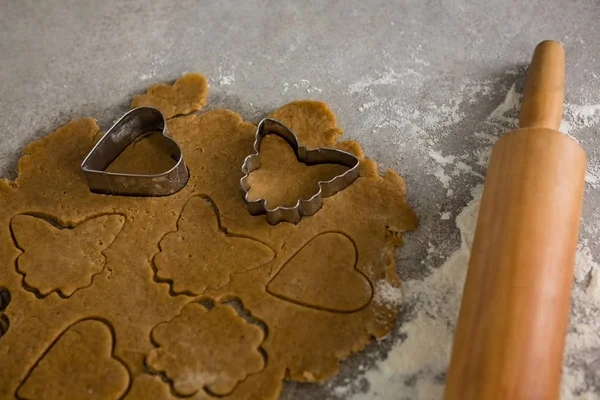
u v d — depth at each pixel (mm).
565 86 554
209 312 463
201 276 474
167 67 592
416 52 584
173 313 464
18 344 460
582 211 498
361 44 593
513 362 397
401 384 445
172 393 443
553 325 406
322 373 444
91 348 456
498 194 441
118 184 504
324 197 500
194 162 522
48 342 460
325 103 550
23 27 625
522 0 607
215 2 629
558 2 604
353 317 459
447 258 481
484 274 422
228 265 478
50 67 599
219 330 457
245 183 504
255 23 613
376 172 511
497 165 454
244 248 483
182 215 499
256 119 558
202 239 488
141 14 626
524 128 460
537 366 397
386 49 588
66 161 533
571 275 424
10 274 484
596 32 583
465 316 421
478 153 526
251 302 465
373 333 454
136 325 461
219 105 565
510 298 409
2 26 626
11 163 546
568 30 587
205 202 505
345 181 500
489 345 403
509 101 550
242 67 586
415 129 541
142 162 525
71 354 455
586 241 486
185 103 559
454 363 414
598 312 461
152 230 494
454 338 427
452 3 612
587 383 443
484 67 572
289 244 483
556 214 428
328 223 490
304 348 451
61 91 584
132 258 485
